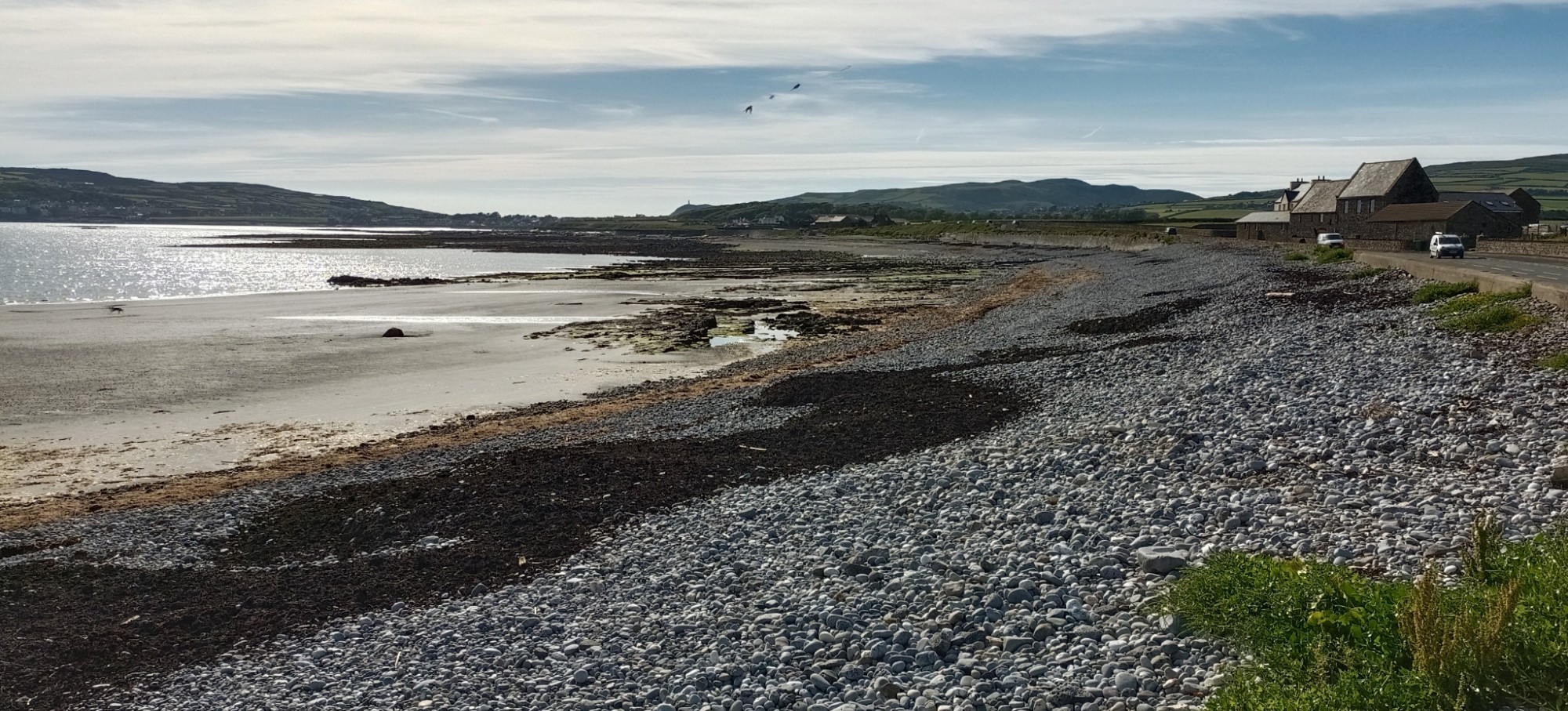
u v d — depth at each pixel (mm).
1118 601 10195
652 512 16422
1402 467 13609
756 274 92500
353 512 17312
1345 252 58656
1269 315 35312
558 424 27641
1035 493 14859
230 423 29422
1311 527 11484
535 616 12047
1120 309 45438
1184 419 18141
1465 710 7160
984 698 8586
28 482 23438
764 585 12359
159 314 57625
